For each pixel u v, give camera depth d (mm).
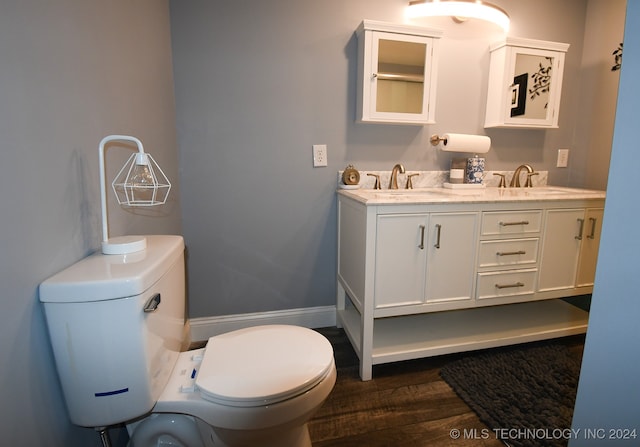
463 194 1753
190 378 934
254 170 1814
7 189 612
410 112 1821
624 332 619
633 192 589
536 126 2023
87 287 692
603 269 653
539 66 1961
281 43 1747
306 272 1968
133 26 1200
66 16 799
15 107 633
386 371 1596
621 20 1923
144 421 927
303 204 1903
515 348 1788
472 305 1618
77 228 848
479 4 1835
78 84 852
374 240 1436
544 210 1628
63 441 769
